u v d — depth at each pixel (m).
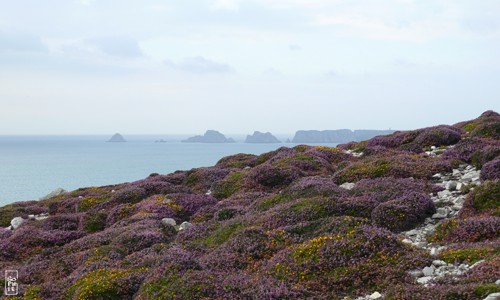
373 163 29.89
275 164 37.84
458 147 31.50
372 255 14.64
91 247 22.14
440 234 17.25
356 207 20.66
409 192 22.36
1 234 29.00
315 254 15.09
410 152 35.97
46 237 26.25
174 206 29.61
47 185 137.12
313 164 36.12
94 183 142.62
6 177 168.50
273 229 19.06
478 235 16.06
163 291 13.91
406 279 13.12
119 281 15.55
